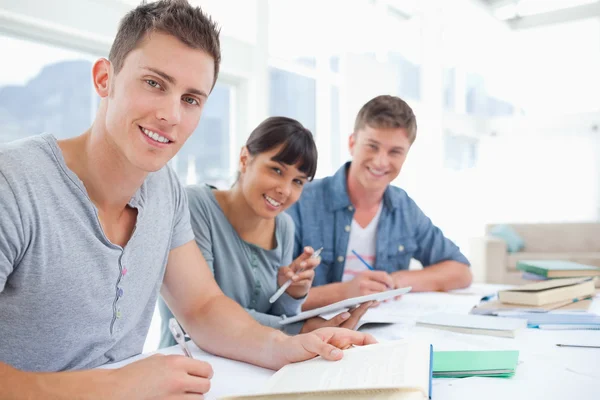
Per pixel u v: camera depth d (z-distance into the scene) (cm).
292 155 117
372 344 77
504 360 74
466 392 64
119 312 79
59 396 55
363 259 167
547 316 108
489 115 768
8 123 1159
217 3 369
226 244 122
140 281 83
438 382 68
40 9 245
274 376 67
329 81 486
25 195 65
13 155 66
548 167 708
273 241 132
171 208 90
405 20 618
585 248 443
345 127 478
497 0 629
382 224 168
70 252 71
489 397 62
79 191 71
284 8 431
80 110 1161
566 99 703
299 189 124
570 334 96
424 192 608
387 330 101
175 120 67
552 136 705
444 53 659
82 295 73
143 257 82
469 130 718
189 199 122
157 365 60
